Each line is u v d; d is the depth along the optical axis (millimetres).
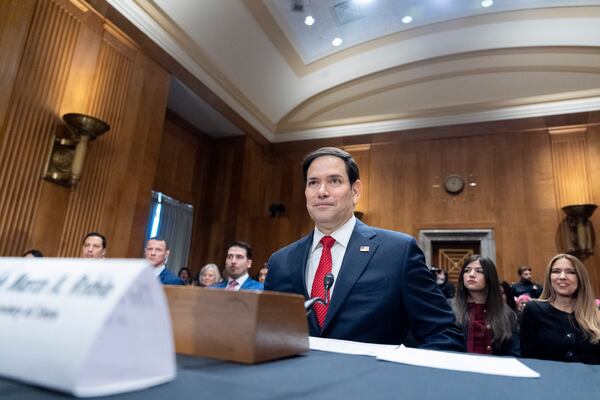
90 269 484
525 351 2654
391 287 1368
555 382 650
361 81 9422
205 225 9055
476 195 8117
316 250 1586
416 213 8453
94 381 406
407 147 8875
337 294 1373
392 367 725
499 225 7805
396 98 9219
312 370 637
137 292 471
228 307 702
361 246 1471
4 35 4270
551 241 7379
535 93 8117
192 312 731
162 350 490
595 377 723
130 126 5914
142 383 449
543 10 7312
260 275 6836
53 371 407
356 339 1306
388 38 8336
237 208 8898
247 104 8945
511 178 7941
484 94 8500
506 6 7348
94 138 4961
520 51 8219
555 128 7828
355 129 9391
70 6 5090
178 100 7945
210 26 6988
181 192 8680
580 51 7879
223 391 454
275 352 722
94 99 5363
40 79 4664
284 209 9516
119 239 5562
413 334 1396
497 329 2807
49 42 4793
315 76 9148
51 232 4684
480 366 788
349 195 1569
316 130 9781
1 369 448
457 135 8516
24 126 4469
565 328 2535
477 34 7977
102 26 5590
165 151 8305
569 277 2594
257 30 7535
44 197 4625
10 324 460
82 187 5090
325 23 7820
